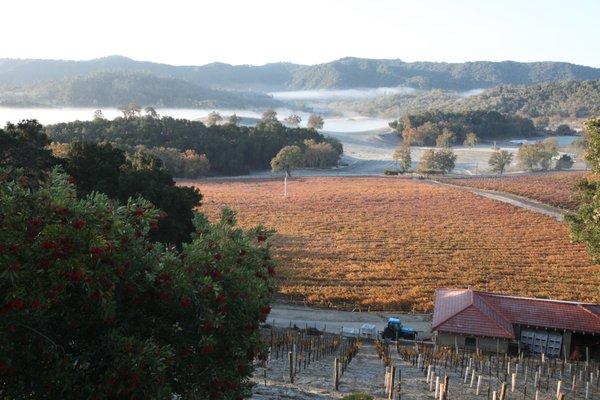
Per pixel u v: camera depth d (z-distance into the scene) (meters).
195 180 162.88
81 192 50.31
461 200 123.06
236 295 13.38
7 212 10.34
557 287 60.28
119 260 11.42
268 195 132.25
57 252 10.15
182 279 12.27
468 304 40.25
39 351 11.01
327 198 127.50
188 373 12.83
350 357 32.62
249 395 14.81
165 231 49.66
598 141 33.19
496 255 75.50
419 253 76.38
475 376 28.75
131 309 12.52
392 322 43.34
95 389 10.68
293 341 32.66
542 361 32.78
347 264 69.00
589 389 28.19
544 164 193.12
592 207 34.09
